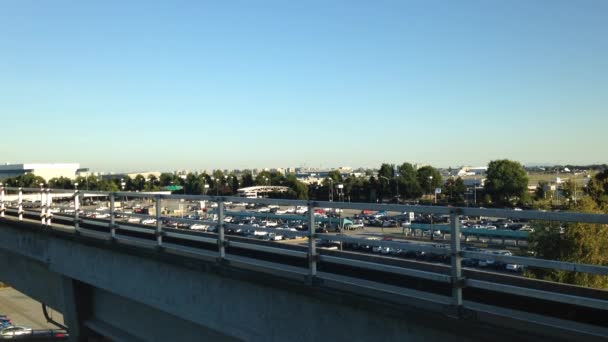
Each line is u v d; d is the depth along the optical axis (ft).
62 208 51.37
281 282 25.35
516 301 21.12
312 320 24.53
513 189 261.03
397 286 22.62
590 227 70.64
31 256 55.62
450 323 18.70
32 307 168.04
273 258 33.65
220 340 31.81
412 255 76.13
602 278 69.87
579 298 15.70
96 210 44.70
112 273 40.75
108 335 42.96
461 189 285.23
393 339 21.07
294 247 31.71
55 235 48.85
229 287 29.40
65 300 48.70
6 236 63.16
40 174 520.83
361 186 313.53
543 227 74.13
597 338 15.49
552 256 72.90
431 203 275.18
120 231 53.72
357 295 21.85
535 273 73.87
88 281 44.06
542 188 246.68
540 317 17.51
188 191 379.55
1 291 193.67
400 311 20.26
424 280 24.35
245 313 28.37
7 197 78.79
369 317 21.93
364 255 27.71
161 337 37.40
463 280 18.85
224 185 380.17
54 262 50.14
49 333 119.96
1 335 117.39
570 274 70.85
